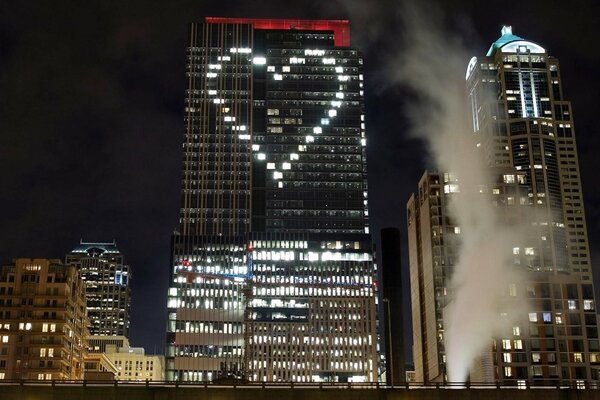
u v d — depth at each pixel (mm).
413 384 114562
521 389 115500
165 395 108812
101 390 108562
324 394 111625
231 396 110062
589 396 115812
